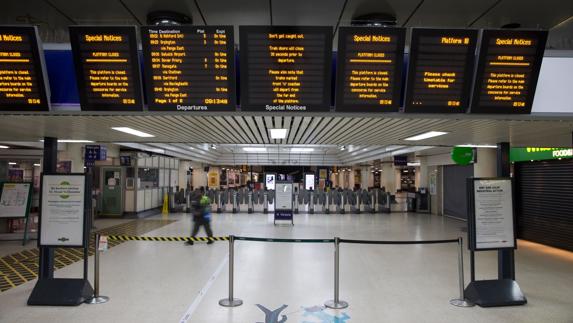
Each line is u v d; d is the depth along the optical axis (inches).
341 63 160.7
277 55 158.9
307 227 581.6
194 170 1439.5
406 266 322.3
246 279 277.4
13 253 380.8
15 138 281.3
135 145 629.0
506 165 272.4
